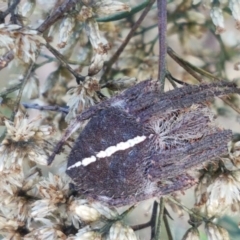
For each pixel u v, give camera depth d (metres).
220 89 0.21
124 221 0.21
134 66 0.24
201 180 0.22
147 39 0.24
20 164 0.22
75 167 0.21
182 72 0.24
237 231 0.24
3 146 0.22
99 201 0.21
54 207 0.22
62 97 0.24
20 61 0.23
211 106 0.23
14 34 0.22
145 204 0.24
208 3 0.23
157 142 0.21
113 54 0.24
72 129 0.21
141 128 0.21
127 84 0.23
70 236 0.21
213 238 0.22
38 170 0.22
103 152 0.21
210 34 0.25
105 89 0.23
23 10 0.23
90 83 0.22
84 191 0.21
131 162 0.21
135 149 0.21
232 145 0.22
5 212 0.22
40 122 0.23
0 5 0.23
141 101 0.21
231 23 0.24
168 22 0.25
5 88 0.23
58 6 0.23
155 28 0.25
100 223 0.21
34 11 0.24
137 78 0.24
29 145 0.22
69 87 0.24
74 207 0.22
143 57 0.24
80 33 0.24
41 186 0.22
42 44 0.22
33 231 0.22
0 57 0.22
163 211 0.22
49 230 0.22
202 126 0.21
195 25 0.25
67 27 0.22
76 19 0.23
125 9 0.22
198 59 0.25
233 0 0.23
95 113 0.21
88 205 0.21
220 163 0.22
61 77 0.24
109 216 0.21
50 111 0.23
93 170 0.21
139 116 0.21
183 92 0.21
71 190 0.22
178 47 0.25
